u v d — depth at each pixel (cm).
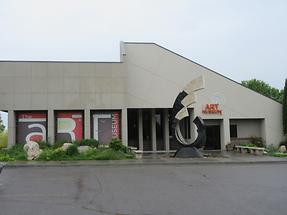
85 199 1145
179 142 2998
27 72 3384
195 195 1209
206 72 4028
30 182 1544
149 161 2586
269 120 4112
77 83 3431
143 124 4212
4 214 941
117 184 1474
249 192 1262
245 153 3491
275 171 1984
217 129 4128
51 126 3366
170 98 3950
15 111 3384
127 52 3941
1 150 3111
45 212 963
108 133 3488
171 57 3984
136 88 3916
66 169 2139
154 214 936
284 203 1062
